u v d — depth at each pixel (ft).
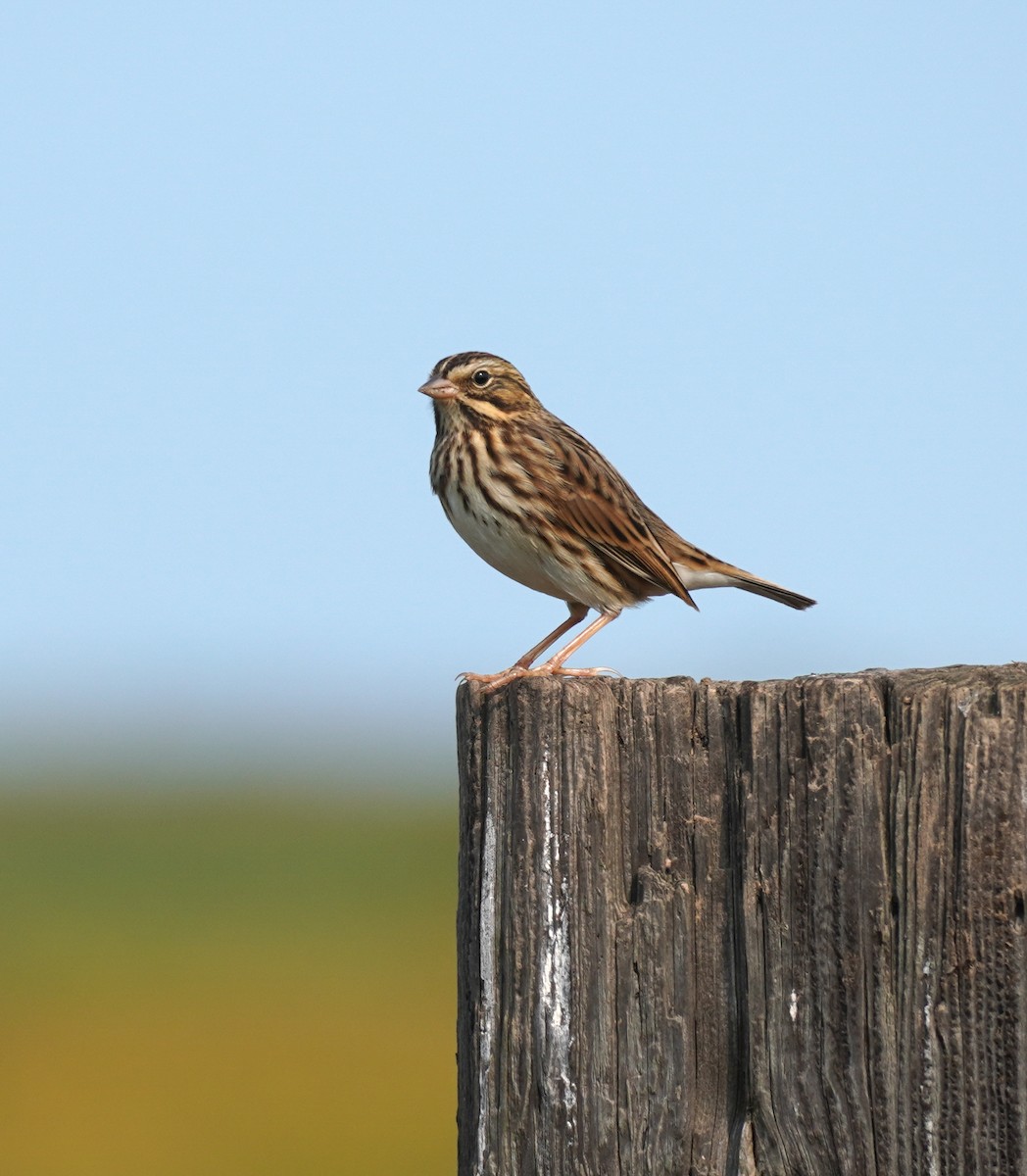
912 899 29.22
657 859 32.09
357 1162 89.66
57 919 153.99
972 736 28.76
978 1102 28.63
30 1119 96.73
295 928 150.20
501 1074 33.60
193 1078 104.68
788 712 30.50
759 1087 30.63
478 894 34.50
